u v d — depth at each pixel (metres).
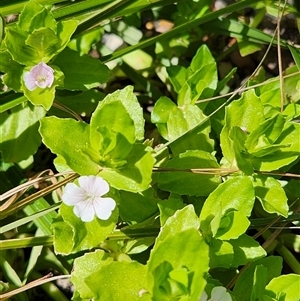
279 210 0.10
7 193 0.11
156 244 0.09
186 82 0.12
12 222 0.11
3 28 0.12
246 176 0.10
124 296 0.09
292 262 0.12
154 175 0.11
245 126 0.11
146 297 0.09
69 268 0.12
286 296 0.10
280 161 0.10
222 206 0.10
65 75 0.12
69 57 0.12
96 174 0.10
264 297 0.10
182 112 0.12
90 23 0.12
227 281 0.11
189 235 0.08
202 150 0.12
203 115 0.12
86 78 0.12
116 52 0.13
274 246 0.12
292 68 0.14
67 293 0.12
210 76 0.13
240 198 0.10
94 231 0.10
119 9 0.12
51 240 0.11
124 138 0.09
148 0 0.13
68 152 0.10
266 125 0.10
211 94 0.13
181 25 0.13
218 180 0.11
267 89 0.13
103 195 0.10
